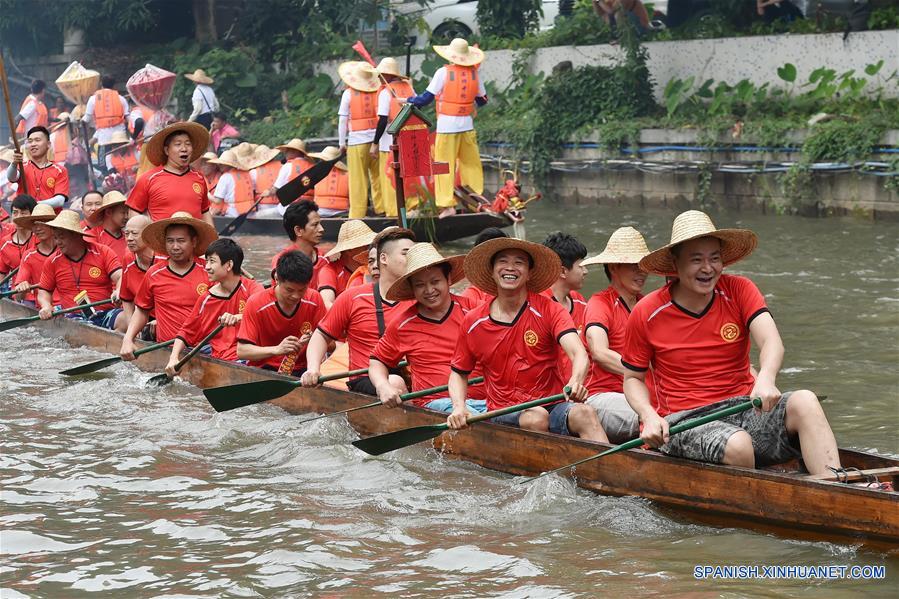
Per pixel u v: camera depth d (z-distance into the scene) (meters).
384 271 7.99
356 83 15.56
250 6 27.98
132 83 21.81
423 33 26.16
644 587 5.18
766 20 20.28
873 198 16.09
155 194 11.12
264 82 26.72
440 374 7.47
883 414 7.72
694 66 20.19
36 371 10.14
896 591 5.05
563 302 7.60
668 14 22.00
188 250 9.74
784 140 17.03
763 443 5.94
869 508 5.31
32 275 11.86
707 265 5.82
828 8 19.72
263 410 8.52
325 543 5.86
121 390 9.32
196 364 9.29
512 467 6.83
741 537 5.74
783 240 14.76
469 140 15.58
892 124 15.99
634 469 6.21
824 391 8.31
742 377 6.15
